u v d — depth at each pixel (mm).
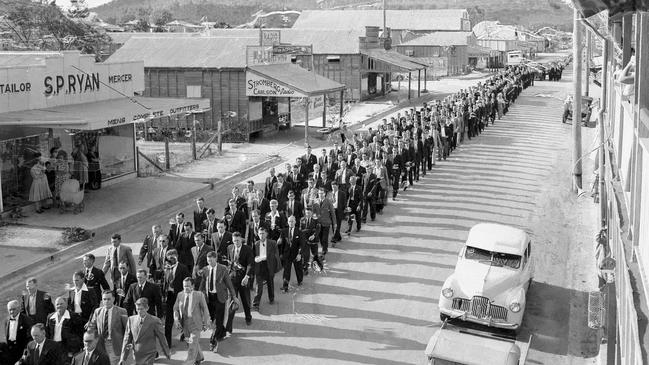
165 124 37594
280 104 41438
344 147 26188
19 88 22625
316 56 55312
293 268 18406
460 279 14773
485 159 33312
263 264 15562
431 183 28125
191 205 24578
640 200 8562
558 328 14875
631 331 7145
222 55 38219
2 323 14406
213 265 13570
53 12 66062
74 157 24031
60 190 22328
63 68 24500
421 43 85812
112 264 14086
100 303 12875
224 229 15297
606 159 18359
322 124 43719
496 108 47188
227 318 14250
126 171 27672
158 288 12977
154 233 14586
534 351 13789
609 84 23938
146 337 11617
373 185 22391
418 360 13336
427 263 18766
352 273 17969
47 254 18469
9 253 18469
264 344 13898
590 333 14633
